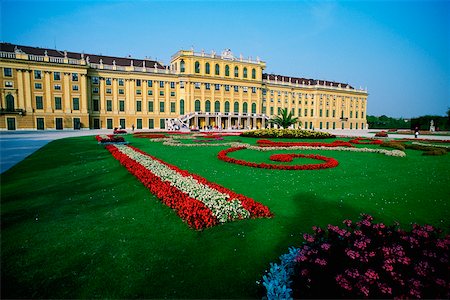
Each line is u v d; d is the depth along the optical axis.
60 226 6.38
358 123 98.62
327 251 3.91
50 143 24.61
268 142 26.28
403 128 89.00
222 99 69.88
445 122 68.31
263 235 5.86
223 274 4.54
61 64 53.56
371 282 3.36
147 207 7.62
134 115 62.69
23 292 4.10
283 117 41.72
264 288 4.16
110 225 6.42
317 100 87.50
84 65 55.59
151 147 22.42
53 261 4.91
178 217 6.86
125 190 9.29
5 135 36.41
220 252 5.18
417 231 4.02
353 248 3.91
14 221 6.68
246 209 6.95
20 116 51.22
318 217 6.88
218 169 13.02
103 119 59.97
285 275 4.25
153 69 63.72
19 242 5.61
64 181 10.52
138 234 5.94
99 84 59.19
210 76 67.50
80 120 56.00
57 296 4.03
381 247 3.87
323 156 17.70
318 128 88.31
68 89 54.78
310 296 3.76
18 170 12.40
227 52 71.12
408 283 3.36
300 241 5.59
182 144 24.44
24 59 50.84
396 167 14.32
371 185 10.17
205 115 65.31
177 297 4.00
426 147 23.36
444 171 13.20
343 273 3.62
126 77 61.41
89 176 11.31
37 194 8.84
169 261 4.89
